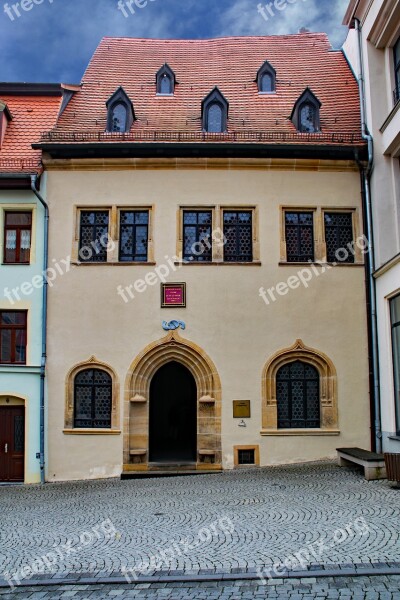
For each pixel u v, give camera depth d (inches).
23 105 736.3
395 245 621.9
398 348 572.1
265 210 640.4
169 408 859.4
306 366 625.9
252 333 620.7
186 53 852.6
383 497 425.7
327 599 251.0
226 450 604.7
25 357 625.9
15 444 617.3
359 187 647.8
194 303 625.0
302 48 854.5
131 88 768.9
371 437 607.2
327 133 673.6
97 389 622.5
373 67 655.1
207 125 679.1
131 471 601.6
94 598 267.4
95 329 623.5
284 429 611.5
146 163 643.5
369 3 644.1
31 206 645.3
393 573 277.1
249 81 786.8
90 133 663.1
